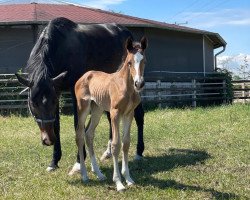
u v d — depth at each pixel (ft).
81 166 8.71
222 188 7.92
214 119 16.35
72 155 10.90
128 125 8.28
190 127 14.70
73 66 10.01
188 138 12.76
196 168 9.33
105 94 8.39
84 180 8.52
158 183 8.30
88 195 7.70
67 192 7.86
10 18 23.13
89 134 9.07
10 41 22.75
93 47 10.78
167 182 8.32
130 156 10.84
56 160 9.57
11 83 20.25
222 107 21.07
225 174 8.77
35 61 9.07
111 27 11.63
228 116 16.83
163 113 19.38
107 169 9.53
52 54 9.57
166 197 7.45
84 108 8.85
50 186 8.27
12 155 11.06
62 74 8.68
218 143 11.80
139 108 10.53
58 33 9.88
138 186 8.09
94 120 9.12
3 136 13.78
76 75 10.05
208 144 11.75
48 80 8.45
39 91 8.34
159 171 9.20
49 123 8.39
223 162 9.75
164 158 10.36
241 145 11.42
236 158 10.01
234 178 8.50
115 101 8.05
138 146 10.50
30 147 12.03
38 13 24.29
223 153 10.61
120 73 8.09
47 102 8.34
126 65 7.92
